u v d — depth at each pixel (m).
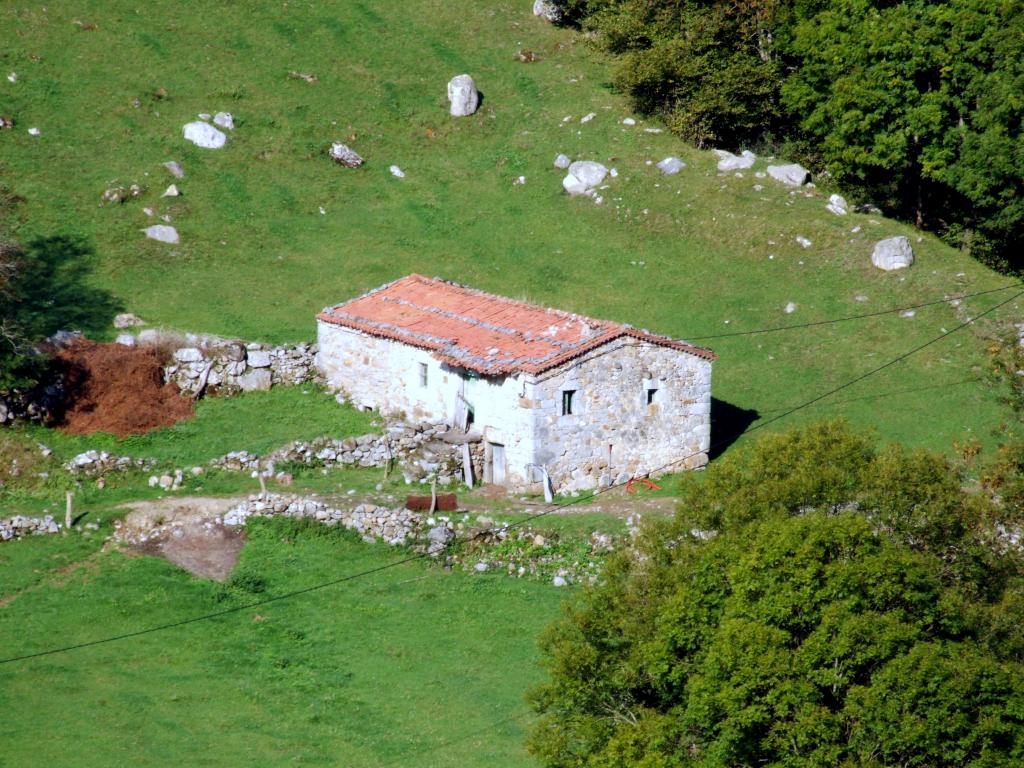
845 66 90.44
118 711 48.28
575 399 62.91
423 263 86.38
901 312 78.69
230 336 75.06
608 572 42.03
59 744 46.06
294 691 50.09
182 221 86.31
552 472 62.75
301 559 58.12
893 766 35.47
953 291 79.50
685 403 66.12
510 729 47.97
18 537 58.69
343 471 65.06
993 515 43.75
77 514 60.34
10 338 65.00
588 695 39.75
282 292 81.69
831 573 36.66
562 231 90.12
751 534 39.50
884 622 35.91
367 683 50.72
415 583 56.94
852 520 38.03
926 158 87.69
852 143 90.25
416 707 49.31
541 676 51.25
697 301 82.25
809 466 43.22
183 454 65.56
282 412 70.12
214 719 48.16
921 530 41.81
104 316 75.50
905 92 87.06
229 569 57.59
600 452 63.97
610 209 91.44
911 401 71.75
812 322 79.06
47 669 50.69
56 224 82.75
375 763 45.91
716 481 43.47
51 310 75.00
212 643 52.97
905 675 34.94
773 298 81.62
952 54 85.56
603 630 40.59
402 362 68.25
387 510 59.59
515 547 58.19
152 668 51.22
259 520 59.84
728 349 77.69
